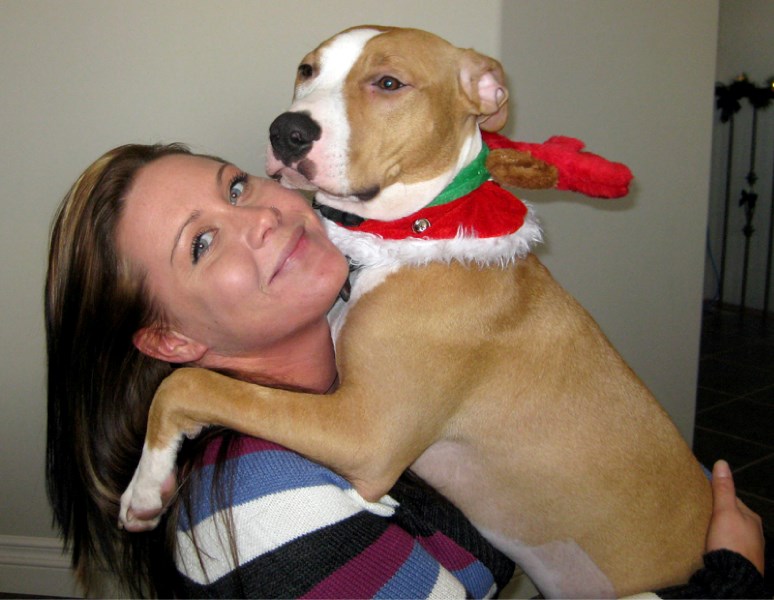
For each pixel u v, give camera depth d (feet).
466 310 5.29
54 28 8.45
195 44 8.65
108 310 4.75
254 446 4.56
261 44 8.75
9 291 9.12
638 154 10.43
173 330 4.86
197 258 4.58
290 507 4.12
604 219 10.42
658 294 11.15
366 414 4.95
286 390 5.03
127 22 8.53
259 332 4.75
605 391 5.63
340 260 4.83
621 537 5.48
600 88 9.87
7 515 9.75
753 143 22.94
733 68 23.35
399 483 5.44
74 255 4.78
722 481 5.58
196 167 4.81
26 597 9.73
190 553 4.36
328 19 8.79
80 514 5.05
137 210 4.60
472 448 5.57
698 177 11.03
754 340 20.83
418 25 8.90
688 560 5.48
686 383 11.71
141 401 5.06
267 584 3.89
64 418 5.01
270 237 4.60
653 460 5.56
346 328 5.29
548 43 9.36
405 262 5.25
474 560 5.09
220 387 4.67
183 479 4.58
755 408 15.97
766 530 11.21
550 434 5.46
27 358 9.32
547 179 5.01
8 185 8.81
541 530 5.62
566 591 5.78
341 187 5.18
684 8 10.27
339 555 4.00
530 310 5.57
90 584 5.74
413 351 5.17
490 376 5.43
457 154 5.56
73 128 8.71
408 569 4.12
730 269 24.35
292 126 5.10
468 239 5.18
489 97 5.73
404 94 5.37
